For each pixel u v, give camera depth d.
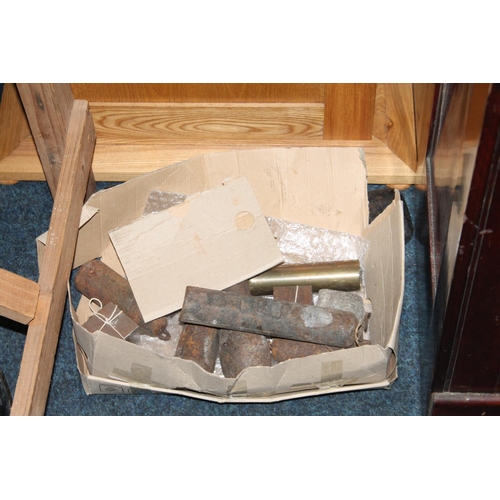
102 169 1.78
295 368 1.32
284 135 1.79
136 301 1.52
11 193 1.80
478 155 1.03
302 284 1.55
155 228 1.52
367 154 1.77
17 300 1.29
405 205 1.74
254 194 1.65
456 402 1.39
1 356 1.59
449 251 1.24
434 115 1.50
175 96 1.73
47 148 1.59
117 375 1.40
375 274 1.56
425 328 1.49
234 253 1.53
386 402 1.53
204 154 1.68
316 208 1.67
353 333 1.43
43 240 1.43
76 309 1.64
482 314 1.23
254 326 1.44
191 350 1.46
